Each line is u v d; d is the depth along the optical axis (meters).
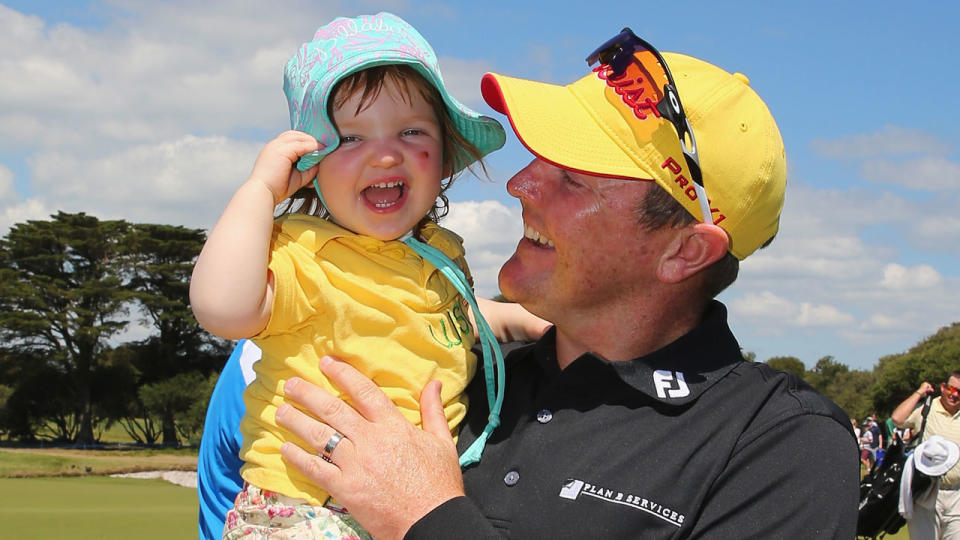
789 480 2.16
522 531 2.21
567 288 2.47
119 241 75.75
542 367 2.61
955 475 7.29
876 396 52.84
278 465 2.37
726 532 2.14
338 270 2.46
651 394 2.31
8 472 33.19
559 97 2.52
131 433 69.81
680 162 2.33
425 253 2.62
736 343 2.54
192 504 18.16
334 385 2.41
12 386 67.75
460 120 2.80
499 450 2.45
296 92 2.59
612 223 2.39
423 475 2.18
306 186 2.81
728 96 2.41
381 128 2.56
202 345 76.25
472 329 2.77
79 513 15.27
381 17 2.68
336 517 2.33
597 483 2.20
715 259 2.39
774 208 2.48
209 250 2.28
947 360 49.78
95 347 69.56
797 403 2.29
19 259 72.06
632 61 2.39
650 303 2.47
